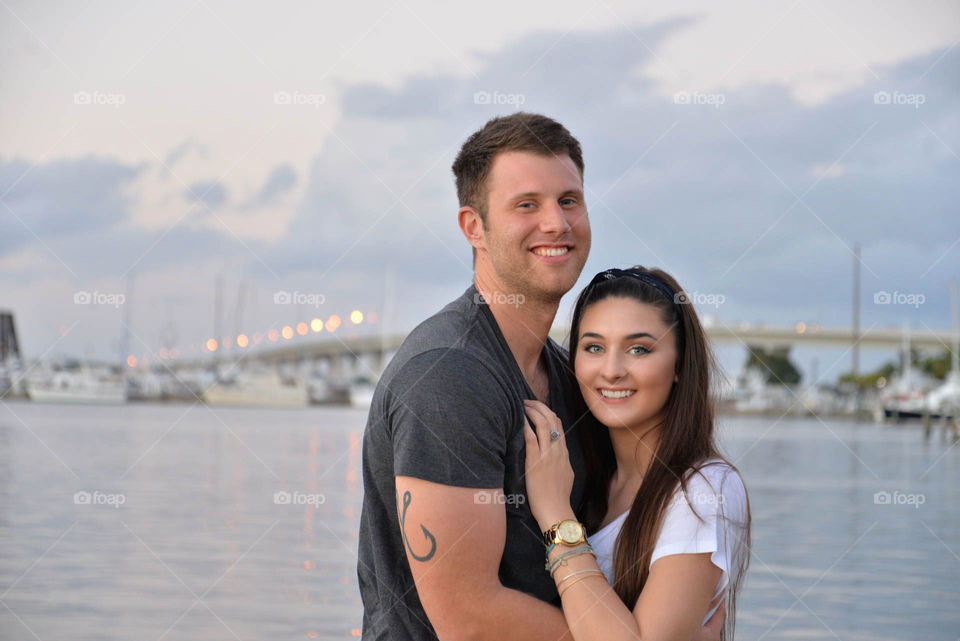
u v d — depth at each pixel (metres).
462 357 1.74
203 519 9.49
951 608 6.12
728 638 2.01
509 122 1.88
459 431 1.68
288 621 5.46
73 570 6.84
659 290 2.01
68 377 37.81
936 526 9.81
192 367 41.34
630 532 1.91
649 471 1.94
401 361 1.78
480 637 1.71
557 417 1.88
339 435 23.95
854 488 13.47
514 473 1.81
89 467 14.97
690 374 2.01
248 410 39.31
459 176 1.95
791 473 15.62
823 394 42.31
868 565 7.59
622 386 1.99
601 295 2.03
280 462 16.20
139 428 24.66
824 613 5.96
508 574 1.81
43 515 9.67
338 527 9.01
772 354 41.81
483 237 1.89
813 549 8.31
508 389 1.79
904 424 36.41
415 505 1.69
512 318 1.89
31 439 20.31
